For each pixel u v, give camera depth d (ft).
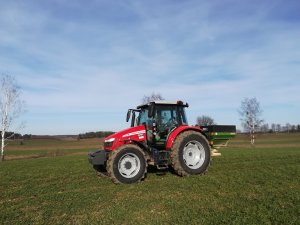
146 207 25.25
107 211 24.68
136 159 35.04
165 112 39.50
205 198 27.07
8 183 38.83
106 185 34.63
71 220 23.07
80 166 52.34
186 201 26.35
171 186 31.91
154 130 37.81
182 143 36.81
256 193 28.27
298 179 33.45
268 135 265.95
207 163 37.76
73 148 157.07
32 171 48.83
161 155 36.78
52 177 41.75
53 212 25.16
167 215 23.12
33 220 23.44
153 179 35.99
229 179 34.04
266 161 47.34
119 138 36.55
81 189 33.22
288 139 200.54
